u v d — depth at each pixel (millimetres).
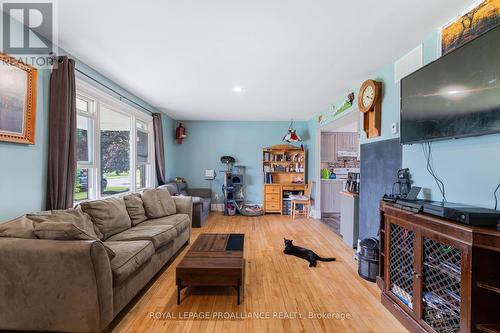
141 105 4230
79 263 1483
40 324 1526
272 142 6164
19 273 1501
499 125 1348
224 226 4617
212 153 6141
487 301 1267
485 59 1420
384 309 1967
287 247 3201
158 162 4832
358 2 1649
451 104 1654
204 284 1970
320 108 4801
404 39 2133
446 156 1876
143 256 2055
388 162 2623
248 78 3133
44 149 2180
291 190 5879
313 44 2234
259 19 1857
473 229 1254
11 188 1898
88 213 2363
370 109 2869
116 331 1669
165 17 1842
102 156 3648
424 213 1659
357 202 3336
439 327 1529
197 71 2898
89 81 2791
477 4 1627
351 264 2848
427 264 1611
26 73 1964
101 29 2016
